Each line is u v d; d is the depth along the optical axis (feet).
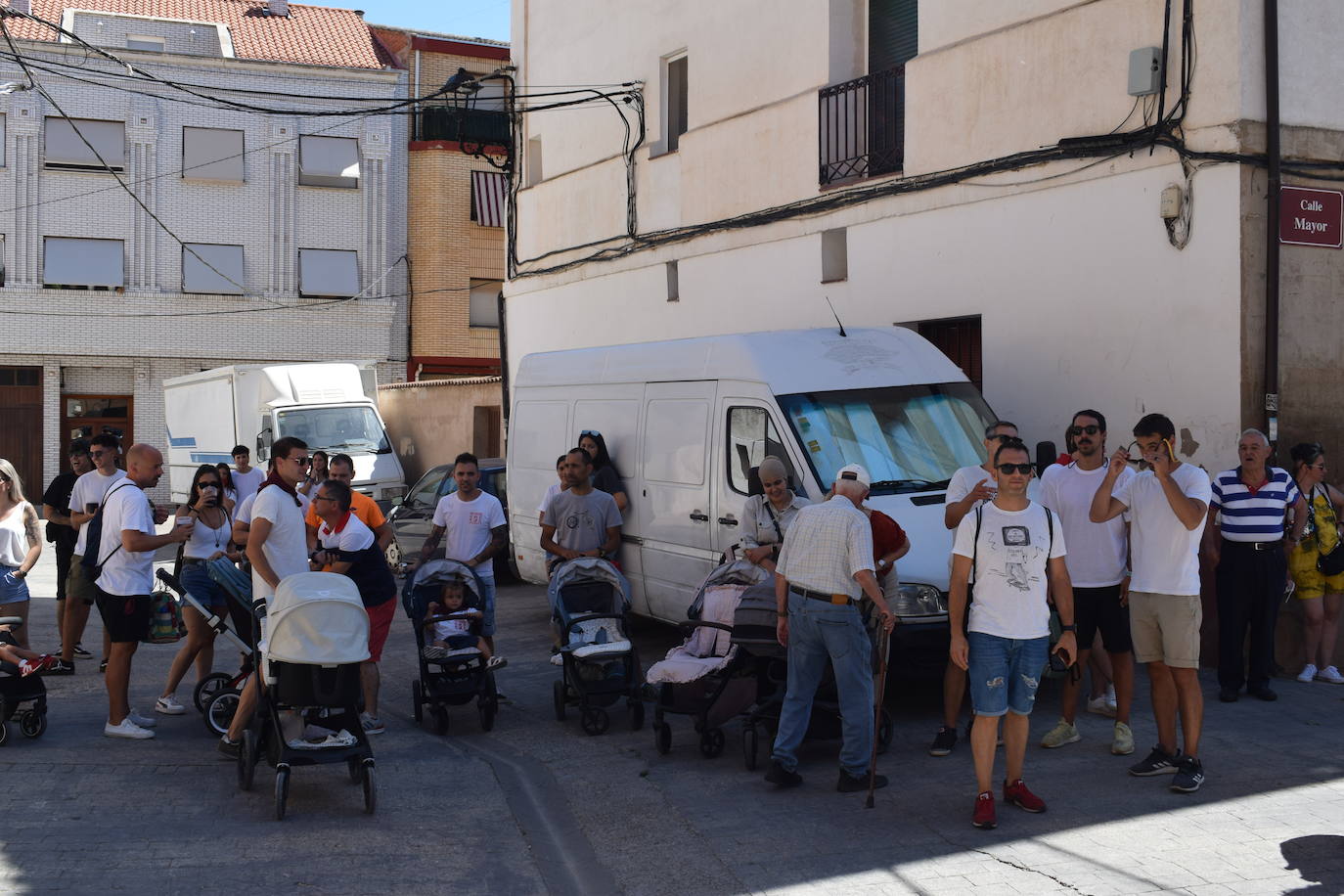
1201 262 32.63
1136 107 34.30
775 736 25.94
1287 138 32.37
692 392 34.40
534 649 38.29
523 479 42.42
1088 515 24.70
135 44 113.39
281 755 21.84
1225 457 32.09
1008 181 37.96
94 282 109.29
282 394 75.36
